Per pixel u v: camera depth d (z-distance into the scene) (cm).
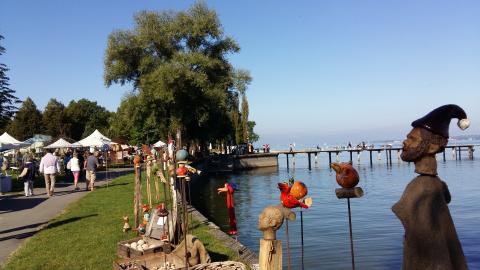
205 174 5316
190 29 3925
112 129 7300
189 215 1330
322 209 2522
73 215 1377
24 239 1071
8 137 3312
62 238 1034
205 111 4078
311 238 1741
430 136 279
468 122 278
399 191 3394
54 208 1608
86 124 9612
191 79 3609
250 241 1733
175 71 3556
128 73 4034
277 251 399
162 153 1077
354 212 2395
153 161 1323
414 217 272
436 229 269
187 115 3922
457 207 2495
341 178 357
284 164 8644
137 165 1129
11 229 1203
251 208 2755
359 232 1847
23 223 1297
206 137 5019
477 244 1608
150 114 3966
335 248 1578
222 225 2133
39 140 4769
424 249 268
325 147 8688
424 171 283
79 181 2875
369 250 1542
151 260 738
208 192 3791
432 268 265
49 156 2053
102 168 4328
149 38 3869
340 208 2547
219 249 898
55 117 8869
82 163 3152
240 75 4197
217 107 4025
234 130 7756
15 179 3122
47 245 966
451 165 6309
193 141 5100
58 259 841
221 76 3997
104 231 1099
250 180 4872
